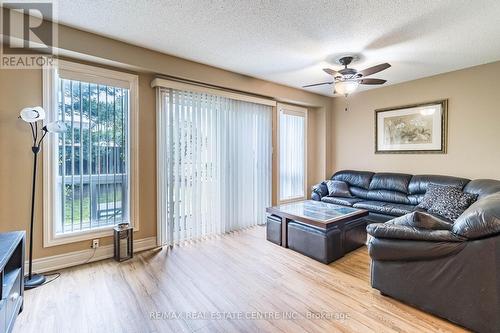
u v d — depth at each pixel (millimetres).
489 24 2367
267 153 4426
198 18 2297
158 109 3189
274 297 2070
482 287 1595
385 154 4547
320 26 2424
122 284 2268
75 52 2498
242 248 3174
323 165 5285
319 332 1659
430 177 3732
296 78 4055
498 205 1638
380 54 3092
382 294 2094
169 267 2619
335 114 5344
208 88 3555
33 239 2461
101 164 2863
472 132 3564
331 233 2744
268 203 4449
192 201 3480
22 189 2412
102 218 2877
